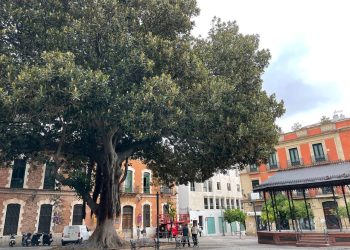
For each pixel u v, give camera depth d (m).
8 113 11.58
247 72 16.55
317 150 38.09
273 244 20.17
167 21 14.91
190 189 48.47
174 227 31.08
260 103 15.77
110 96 12.02
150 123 11.92
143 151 20.80
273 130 16.30
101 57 13.23
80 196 19.00
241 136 14.10
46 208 30.30
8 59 11.94
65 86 10.95
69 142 17.31
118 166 17.20
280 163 40.59
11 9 12.44
